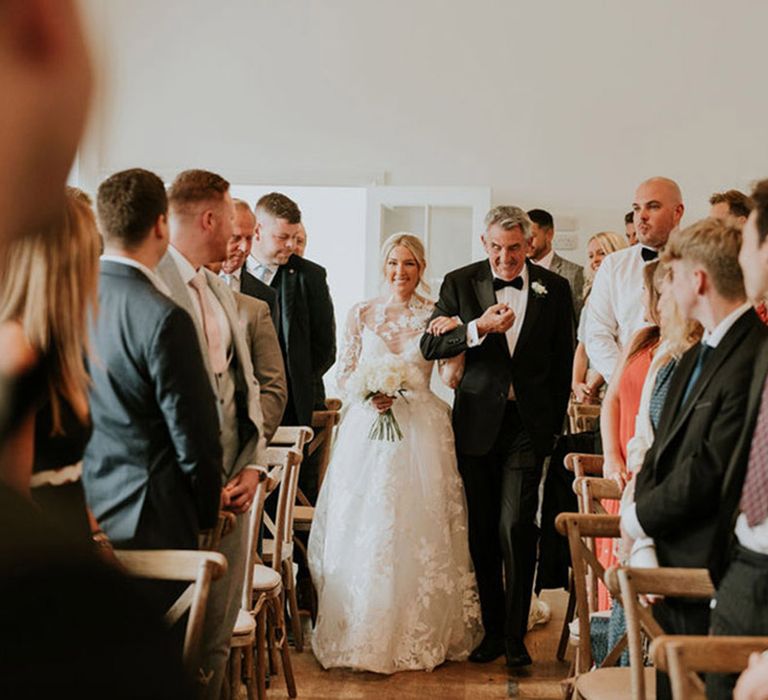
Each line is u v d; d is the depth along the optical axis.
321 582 5.08
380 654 4.85
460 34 8.40
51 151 0.28
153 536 2.74
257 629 4.15
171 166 8.55
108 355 2.73
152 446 2.77
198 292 3.35
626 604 2.57
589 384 6.66
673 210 5.30
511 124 8.36
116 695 0.28
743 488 2.25
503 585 5.16
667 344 3.32
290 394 5.56
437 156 8.41
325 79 8.50
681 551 2.71
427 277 8.22
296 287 5.62
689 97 8.20
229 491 3.30
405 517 4.95
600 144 8.27
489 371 4.99
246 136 8.55
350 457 5.02
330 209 10.60
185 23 8.56
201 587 2.45
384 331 5.18
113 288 2.76
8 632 0.27
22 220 0.28
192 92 8.56
